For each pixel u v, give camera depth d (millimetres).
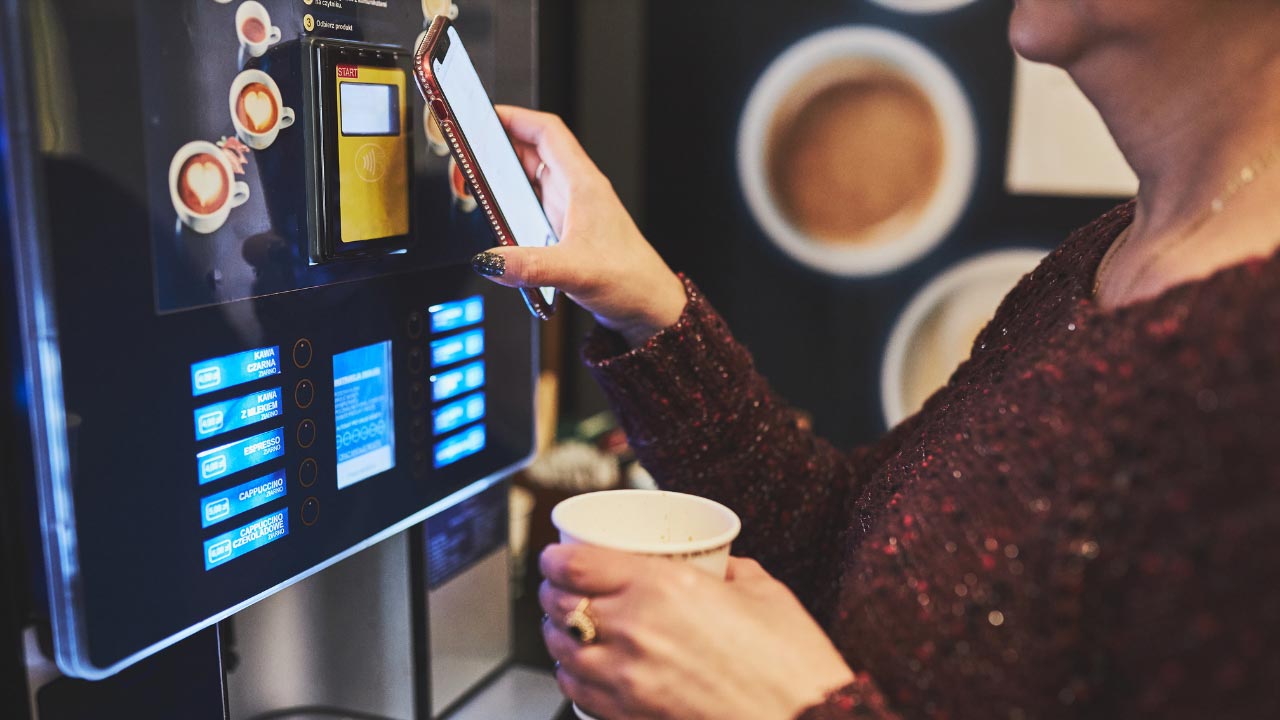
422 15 610
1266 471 329
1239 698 331
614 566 438
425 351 640
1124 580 363
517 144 692
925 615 416
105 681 493
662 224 2074
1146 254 443
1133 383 376
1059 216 1776
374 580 700
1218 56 397
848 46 1843
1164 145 433
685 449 684
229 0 487
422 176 619
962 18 1752
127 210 450
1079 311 437
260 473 532
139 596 473
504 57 687
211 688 548
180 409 484
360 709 720
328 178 543
